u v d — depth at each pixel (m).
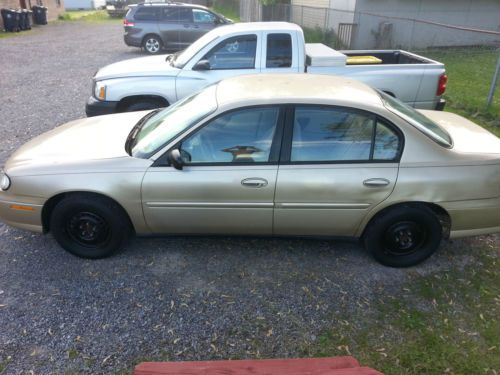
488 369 2.83
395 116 3.49
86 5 42.19
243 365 2.13
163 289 3.51
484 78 11.07
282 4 20.69
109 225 3.71
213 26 15.27
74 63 13.49
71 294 3.44
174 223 3.68
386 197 3.49
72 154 3.75
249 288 3.54
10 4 22.16
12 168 3.71
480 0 15.57
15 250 3.99
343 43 15.80
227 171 3.47
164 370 2.04
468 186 3.48
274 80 4.02
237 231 3.74
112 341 3.02
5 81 10.96
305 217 3.59
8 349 2.94
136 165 3.53
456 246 4.15
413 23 14.02
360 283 3.61
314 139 3.48
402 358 2.90
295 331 3.12
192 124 3.50
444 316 3.27
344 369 1.92
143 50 16.28
